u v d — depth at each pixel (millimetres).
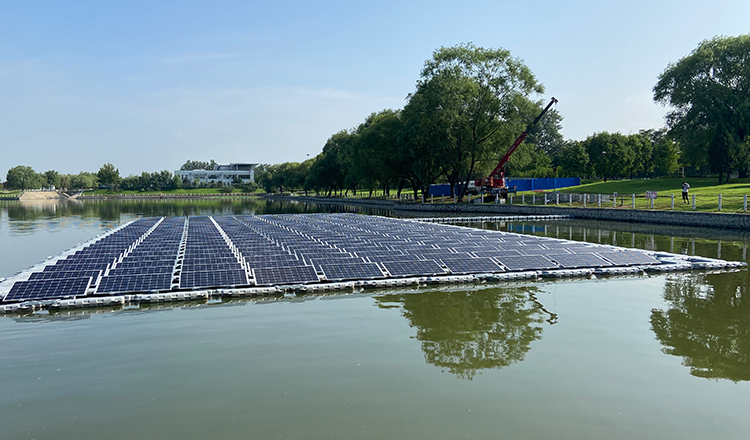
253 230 33438
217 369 9406
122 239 27703
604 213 45781
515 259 19547
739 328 11672
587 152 108938
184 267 17609
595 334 11297
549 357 9898
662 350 10250
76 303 14172
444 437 6949
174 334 11625
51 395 8391
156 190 199875
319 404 7953
